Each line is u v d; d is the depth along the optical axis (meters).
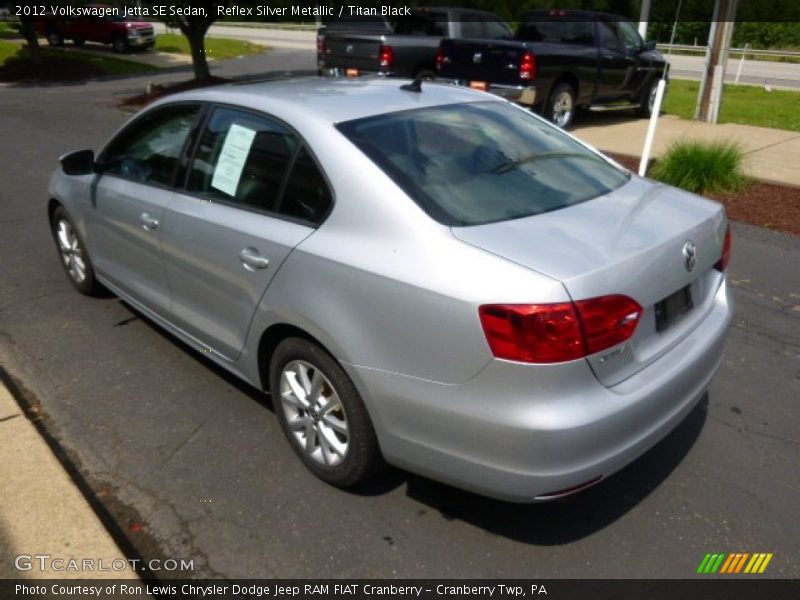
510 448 2.43
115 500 3.11
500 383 2.40
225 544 2.86
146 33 28.08
